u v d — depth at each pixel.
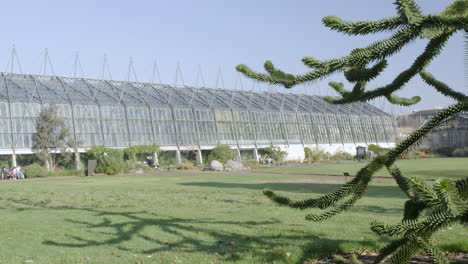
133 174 48.75
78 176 47.94
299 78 5.12
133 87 68.62
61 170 56.38
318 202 5.41
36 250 9.27
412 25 4.39
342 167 51.06
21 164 55.59
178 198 19.98
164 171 54.50
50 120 54.59
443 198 3.44
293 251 8.87
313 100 88.81
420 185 3.80
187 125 67.88
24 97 55.97
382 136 92.69
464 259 8.44
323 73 4.99
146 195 21.70
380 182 27.81
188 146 66.69
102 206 17.16
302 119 81.75
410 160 60.03
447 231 11.00
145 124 64.31
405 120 102.12
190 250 9.18
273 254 8.62
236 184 28.88
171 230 11.36
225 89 78.62
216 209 15.73
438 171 35.62
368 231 11.00
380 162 5.21
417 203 5.62
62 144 55.84
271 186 26.44
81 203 18.53
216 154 65.12
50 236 10.71
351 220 12.73
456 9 4.70
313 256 8.71
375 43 4.75
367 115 92.12
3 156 55.72
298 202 5.56
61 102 58.12
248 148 73.25
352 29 4.67
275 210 15.30
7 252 9.07
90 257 8.63
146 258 8.53
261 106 77.94
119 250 9.27
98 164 51.50
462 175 31.09
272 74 5.30
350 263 8.23
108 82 66.75
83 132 58.91
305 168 51.25
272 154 69.19
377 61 4.77
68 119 58.12
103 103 61.59
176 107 67.69
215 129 70.44
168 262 8.23
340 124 86.88
